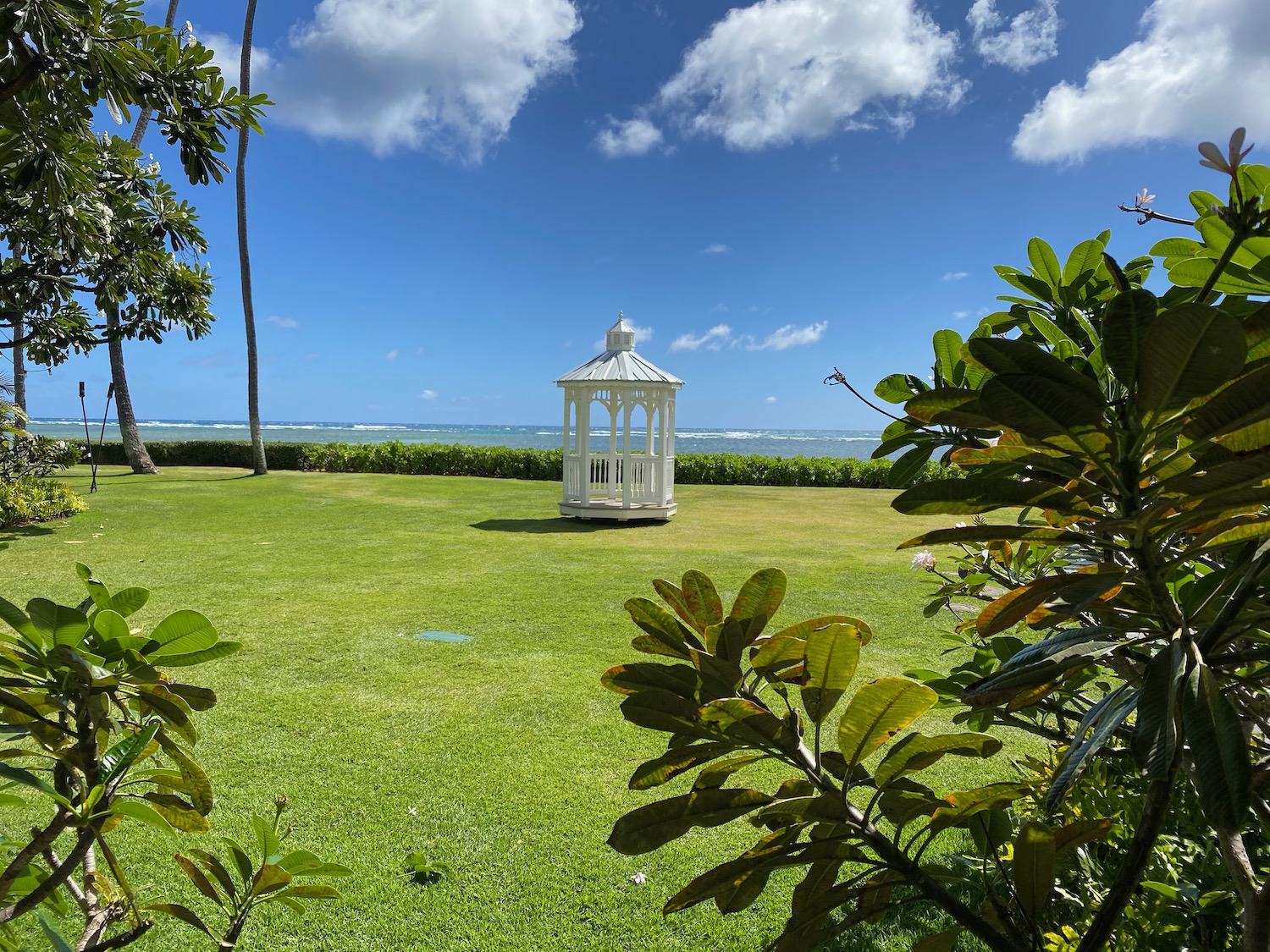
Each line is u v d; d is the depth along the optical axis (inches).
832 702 30.5
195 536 410.9
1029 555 64.4
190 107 89.5
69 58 75.2
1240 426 21.3
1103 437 23.1
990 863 82.5
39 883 38.4
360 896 105.0
